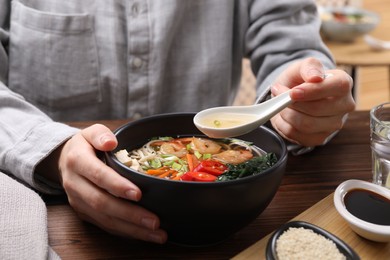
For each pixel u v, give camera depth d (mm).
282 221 542
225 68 838
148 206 482
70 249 504
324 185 597
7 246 478
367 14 1580
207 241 500
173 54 826
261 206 495
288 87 626
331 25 1428
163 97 840
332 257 471
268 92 640
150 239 496
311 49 801
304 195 580
